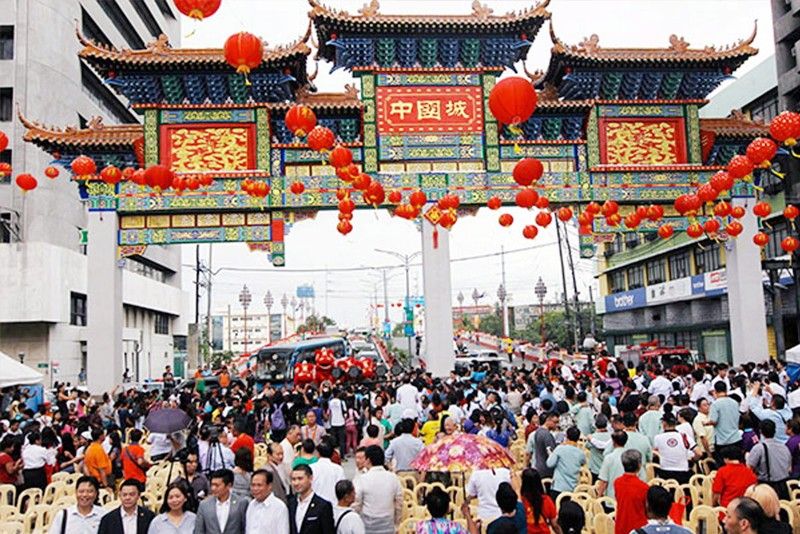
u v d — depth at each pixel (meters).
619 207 28.36
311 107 26.53
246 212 26.94
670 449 11.98
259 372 36.94
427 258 27.03
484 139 27.31
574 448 11.14
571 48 26.78
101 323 25.81
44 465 13.92
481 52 27.25
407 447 13.17
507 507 7.57
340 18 25.69
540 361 56.06
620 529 8.66
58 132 25.91
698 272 46.84
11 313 38.88
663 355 38.09
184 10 11.09
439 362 26.58
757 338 27.95
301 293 123.12
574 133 28.09
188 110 26.50
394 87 27.19
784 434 13.10
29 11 41.75
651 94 28.20
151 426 13.18
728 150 28.80
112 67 25.50
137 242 26.64
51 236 41.28
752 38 27.33
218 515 8.48
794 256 32.34
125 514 8.41
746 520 5.87
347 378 31.50
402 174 27.06
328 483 10.01
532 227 23.25
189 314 70.94
